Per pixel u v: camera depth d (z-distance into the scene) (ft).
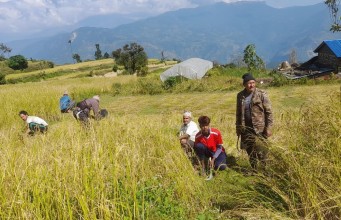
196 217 15.71
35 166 16.76
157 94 107.96
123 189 16.16
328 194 14.03
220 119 48.65
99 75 358.02
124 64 284.41
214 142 23.49
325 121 17.13
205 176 21.29
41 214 14.28
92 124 27.07
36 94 72.18
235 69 159.53
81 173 15.84
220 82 111.75
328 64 145.79
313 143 16.83
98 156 17.83
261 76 140.26
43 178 15.72
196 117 61.93
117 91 113.80
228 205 17.26
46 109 64.64
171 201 16.60
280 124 22.44
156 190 16.92
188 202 17.38
